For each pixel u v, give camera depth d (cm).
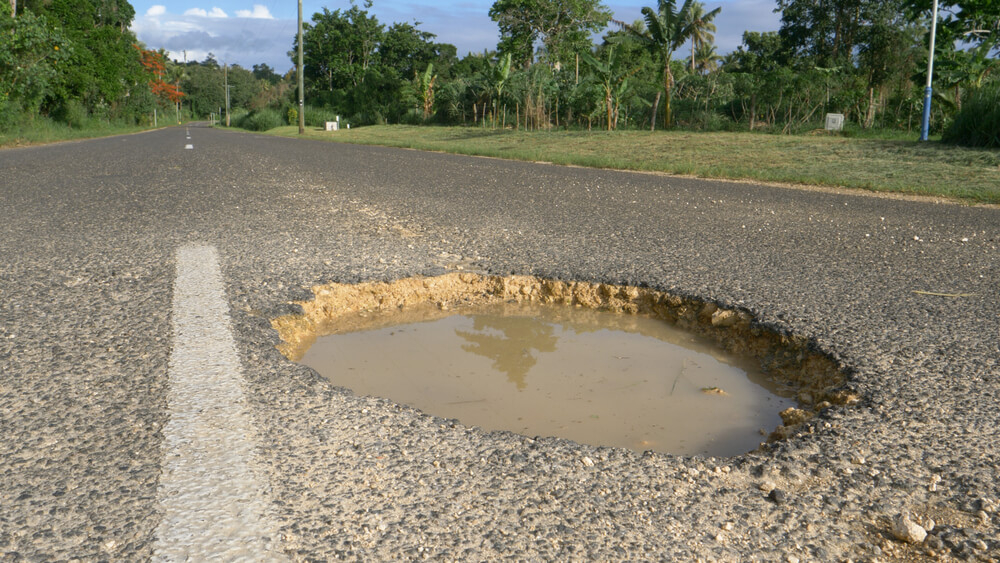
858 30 3294
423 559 134
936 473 177
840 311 328
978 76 1911
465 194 803
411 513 150
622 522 152
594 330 338
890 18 3102
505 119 3180
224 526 141
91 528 139
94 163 1146
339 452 177
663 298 367
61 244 430
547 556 138
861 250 492
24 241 438
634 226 579
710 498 165
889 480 173
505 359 291
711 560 140
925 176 1059
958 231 592
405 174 1083
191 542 135
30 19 2311
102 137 2952
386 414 203
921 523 156
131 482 157
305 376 228
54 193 697
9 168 1023
